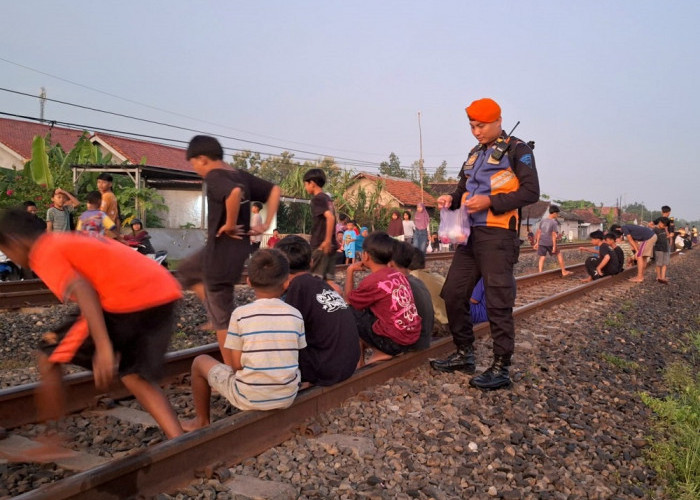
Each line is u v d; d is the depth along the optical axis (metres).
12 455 3.39
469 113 4.96
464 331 5.53
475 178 5.00
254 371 3.54
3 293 8.09
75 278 2.86
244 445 3.49
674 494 3.66
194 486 3.08
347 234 18.06
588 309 10.39
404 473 3.47
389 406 4.51
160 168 20.80
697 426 4.89
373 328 5.14
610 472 3.82
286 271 3.72
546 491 3.41
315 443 3.73
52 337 3.12
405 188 47.25
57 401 3.17
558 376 5.82
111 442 3.70
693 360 7.69
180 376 5.02
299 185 30.28
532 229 58.72
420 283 5.57
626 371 6.50
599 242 15.38
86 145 22.11
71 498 2.59
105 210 9.12
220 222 4.29
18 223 2.88
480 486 3.43
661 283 15.98
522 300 11.20
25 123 35.06
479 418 4.38
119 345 3.16
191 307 8.41
